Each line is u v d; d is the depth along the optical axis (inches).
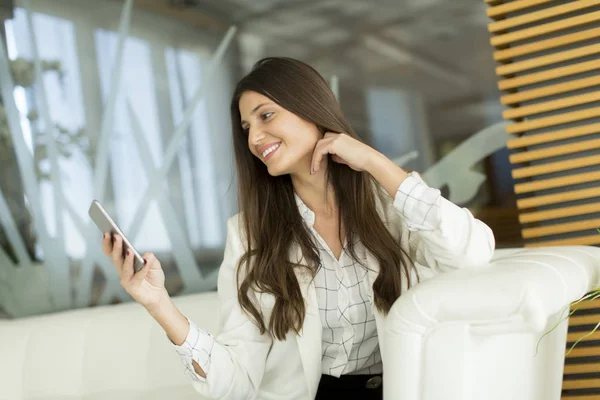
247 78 70.3
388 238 70.6
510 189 111.2
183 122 129.0
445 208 62.6
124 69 131.3
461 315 50.1
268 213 72.8
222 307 73.9
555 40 92.4
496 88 111.7
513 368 55.2
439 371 49.6
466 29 113.7
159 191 129.0
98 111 131.4
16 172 133.3
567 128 94.3
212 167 127.5
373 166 64.7
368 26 120.4
